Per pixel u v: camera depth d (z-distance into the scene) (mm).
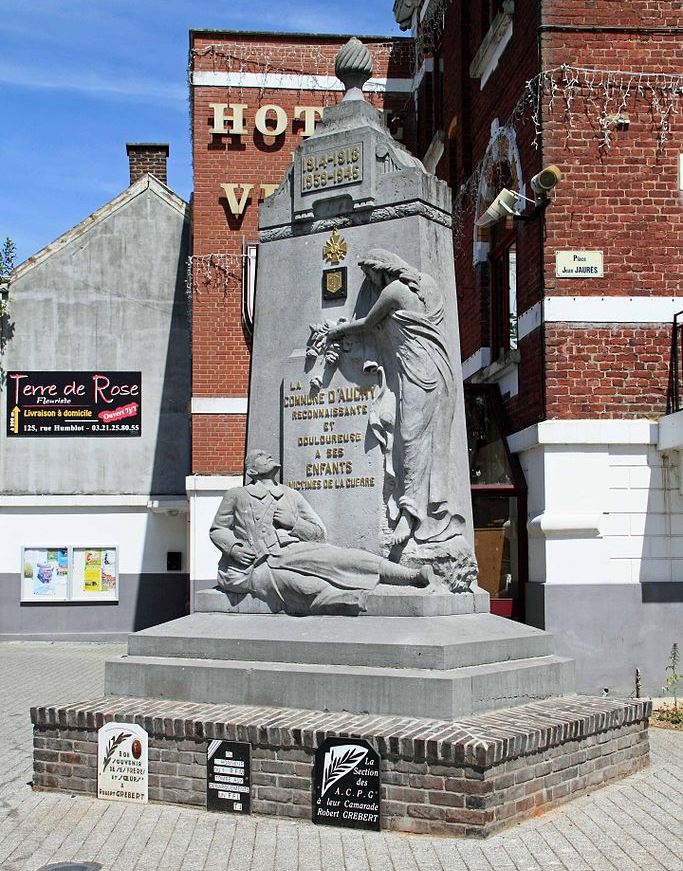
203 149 22609
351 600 9039
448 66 20297
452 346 9750
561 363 14188
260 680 8484
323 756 7621
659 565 14094
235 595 9633
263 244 10406
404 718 7914
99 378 25125
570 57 14469
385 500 9453
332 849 7066
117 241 25453
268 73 22734
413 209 9656
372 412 9555
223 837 7367
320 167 10109
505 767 7453
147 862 6902
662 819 7746
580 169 14375
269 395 10148
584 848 7066
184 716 8195
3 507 24469
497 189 17219
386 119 23703
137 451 25078
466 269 18922
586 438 14039
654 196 14359
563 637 13961
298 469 9859
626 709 9094
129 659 9156
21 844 7320
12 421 24906
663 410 14195
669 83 14438
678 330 14227
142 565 24516
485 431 16453
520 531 15000
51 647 23391
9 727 12258
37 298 25188
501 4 16281
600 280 14273
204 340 22391
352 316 9844
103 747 8422
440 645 8211
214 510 21938
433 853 6953
